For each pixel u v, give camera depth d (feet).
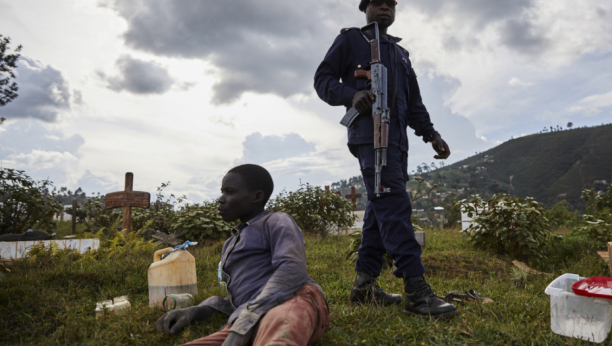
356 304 9.34
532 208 18.71
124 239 19.75
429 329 7.39
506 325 7.52
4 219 27.17
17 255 16.11
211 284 11.53
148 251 18.21
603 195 34.65
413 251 8.39
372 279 9.45
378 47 9.02
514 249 19.03
